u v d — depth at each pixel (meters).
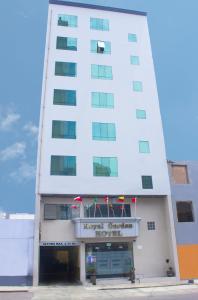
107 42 41.84
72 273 37.03
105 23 43.06
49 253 40.19
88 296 23.41
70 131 36.00
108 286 28.95
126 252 34.19
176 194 36.19
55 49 39.72
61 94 37.47
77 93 37.97
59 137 35.44
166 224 35.47
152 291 25.77
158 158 37.25
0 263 30.89
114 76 40.00
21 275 30.64
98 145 36.19
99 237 32.72
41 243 32.16
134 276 32.06
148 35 43.72
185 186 36.78
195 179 37.31
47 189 33.12
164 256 34.53
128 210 35.31
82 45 40.81
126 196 35.22
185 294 23.66
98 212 34.50
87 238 32.75
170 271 33.34
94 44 41.31
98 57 40.59
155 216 35.75
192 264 33.97
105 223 32.94
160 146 37.88
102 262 33.31
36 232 31.66
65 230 33.03
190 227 35.22
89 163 35.19
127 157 36.50
